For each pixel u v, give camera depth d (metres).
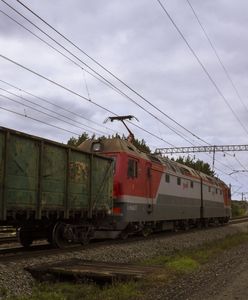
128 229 22.08
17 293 10.64
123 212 20.53
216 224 41.22
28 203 14.03
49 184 15.12
